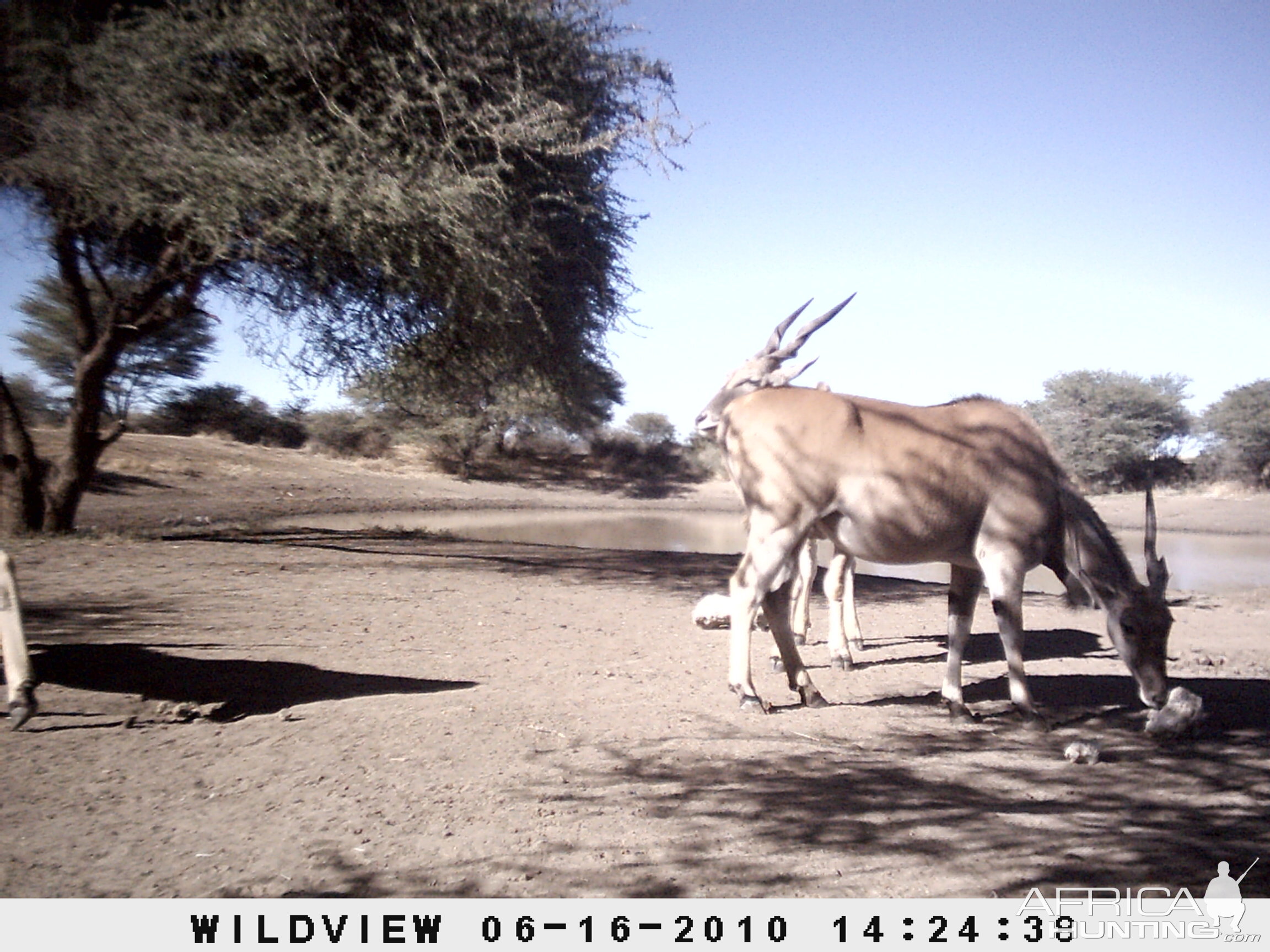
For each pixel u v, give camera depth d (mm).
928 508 6434
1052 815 4895
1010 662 6625
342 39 14312
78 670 7438
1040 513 6609
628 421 64062
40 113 14023
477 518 36031
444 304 16047
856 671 8562
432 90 14398
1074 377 50812
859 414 6500
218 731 6086
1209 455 49562
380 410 49188
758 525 6594
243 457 40812
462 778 5324
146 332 17062
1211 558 25875
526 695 7223
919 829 4695
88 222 14969
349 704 6832
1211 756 5984
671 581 14805
